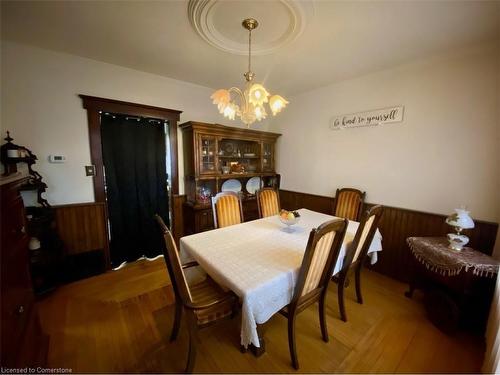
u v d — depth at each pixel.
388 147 2.55
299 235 1.91
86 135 2.40
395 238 2.53
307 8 1.49
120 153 2.61
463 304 1.67
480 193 1.99
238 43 1.97
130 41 1.96
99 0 1.44
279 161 3.92
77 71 2.29
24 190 2.04
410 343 1.63
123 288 2.25
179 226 3.19
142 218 2.84
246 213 3.53
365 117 2.71
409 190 2.43
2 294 0.97
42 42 1.99
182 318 1.83
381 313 1.94
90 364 1.43
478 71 1.94
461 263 1.63
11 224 1.14
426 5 1.45
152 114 2.75
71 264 2.38
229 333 1.70
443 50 2.04
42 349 1.36
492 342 1.33
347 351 1.55
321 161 3.26
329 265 1.49
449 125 2.12
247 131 3.36
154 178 2.89
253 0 1.43
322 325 1.61
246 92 1.73
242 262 1.43
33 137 2.13
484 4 1.42
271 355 1.51
